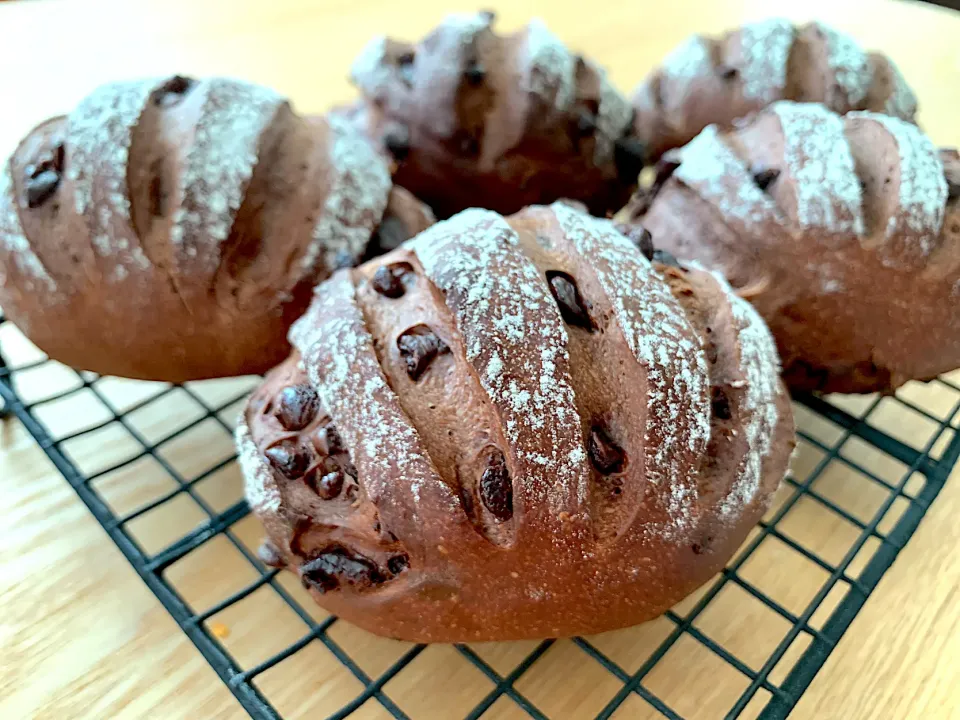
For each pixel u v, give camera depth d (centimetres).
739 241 18
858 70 23
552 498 13
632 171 24
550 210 16
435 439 13
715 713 15
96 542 17
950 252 17
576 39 35
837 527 18
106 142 17
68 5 35
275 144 18
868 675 15
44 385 21
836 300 17
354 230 18
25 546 17
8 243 17
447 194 23
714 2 38
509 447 13
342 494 14
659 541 13
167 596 14
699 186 18
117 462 19
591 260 14
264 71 31
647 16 36
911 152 17
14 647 16
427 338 14
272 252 18
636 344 13
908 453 18
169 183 17
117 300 17
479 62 22
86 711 15
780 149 18
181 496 18
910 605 16
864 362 18
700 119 24
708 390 14
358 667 15
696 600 17
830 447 20
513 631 14
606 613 14
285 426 14
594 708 15
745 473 14
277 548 14
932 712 15
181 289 17
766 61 23
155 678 15
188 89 18
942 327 17
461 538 13
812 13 36
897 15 36
